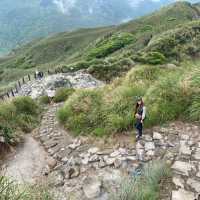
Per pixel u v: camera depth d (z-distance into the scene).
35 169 8.72
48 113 15.62
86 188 6.79
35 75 30.39
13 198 4.70
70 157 9.03
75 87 22.73
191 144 7.97
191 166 6.86
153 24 85.75
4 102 15.19
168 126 9.35
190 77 11.30
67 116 12.93
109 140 9.39
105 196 6.31
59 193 6.59
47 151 10.07
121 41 65.50
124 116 10.32
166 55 33.00
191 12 88.88
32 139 11.58
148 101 10.66
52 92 20.31
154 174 6.42
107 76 27.36
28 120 13.56
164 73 15.52
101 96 13.60
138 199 5.57
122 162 7.77
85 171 7.77
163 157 7.54
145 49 37.44
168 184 6.21
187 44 35.59
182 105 10.13
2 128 10.90
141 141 8.71
